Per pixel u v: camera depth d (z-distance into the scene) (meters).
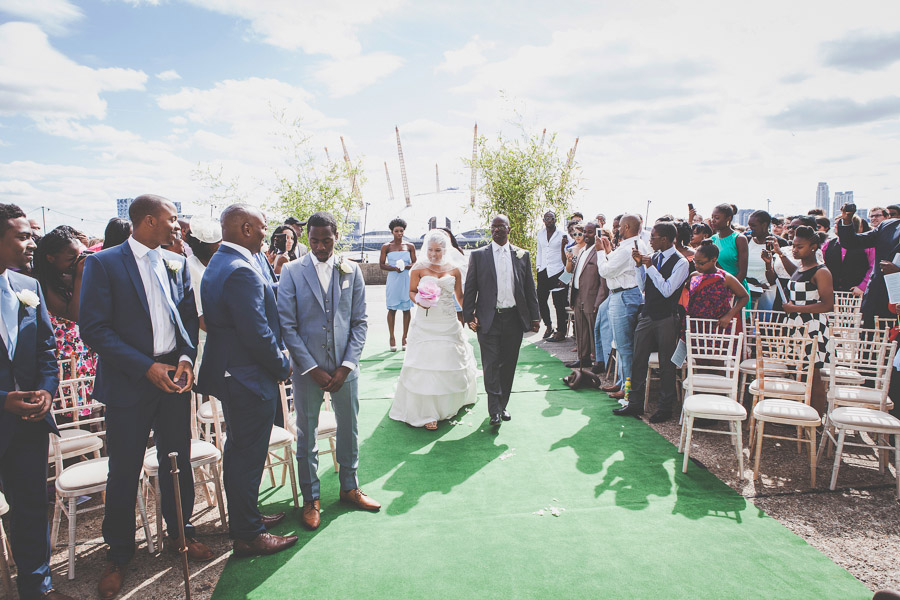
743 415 3.87
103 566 3.09
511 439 4.81
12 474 2.60
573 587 2.74
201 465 3.34
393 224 8.23
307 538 3.29
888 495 3.65
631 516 3.44
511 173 10.23
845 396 4.09
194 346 3.08
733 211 5.66
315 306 3.39
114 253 2.83
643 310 5.21
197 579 2.91
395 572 2.91
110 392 2.79
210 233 3.60
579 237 8.23
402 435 4.97
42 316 2.78
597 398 5.97
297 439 3.47
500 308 5.03
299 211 9.74
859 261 6.88
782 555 2.98
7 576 2.70
